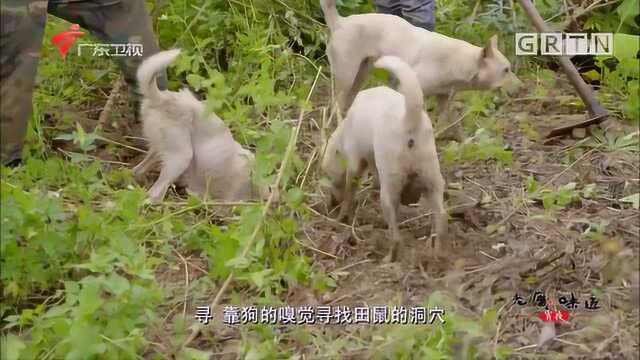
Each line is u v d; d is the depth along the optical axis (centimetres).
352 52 549
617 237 439
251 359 364
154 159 514
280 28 658
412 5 592
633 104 540
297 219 459
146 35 539
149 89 479
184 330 393
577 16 656
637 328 379
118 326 367
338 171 463
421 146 414
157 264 423
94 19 528
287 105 549
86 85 618
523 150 542
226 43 635
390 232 433
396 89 529
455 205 480
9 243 394
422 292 413
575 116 582
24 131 489
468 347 361
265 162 435
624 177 499
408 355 362
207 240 448
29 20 479
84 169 479
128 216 430
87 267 378
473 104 525
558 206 467
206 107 440
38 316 391
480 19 664
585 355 368
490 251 443
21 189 412
